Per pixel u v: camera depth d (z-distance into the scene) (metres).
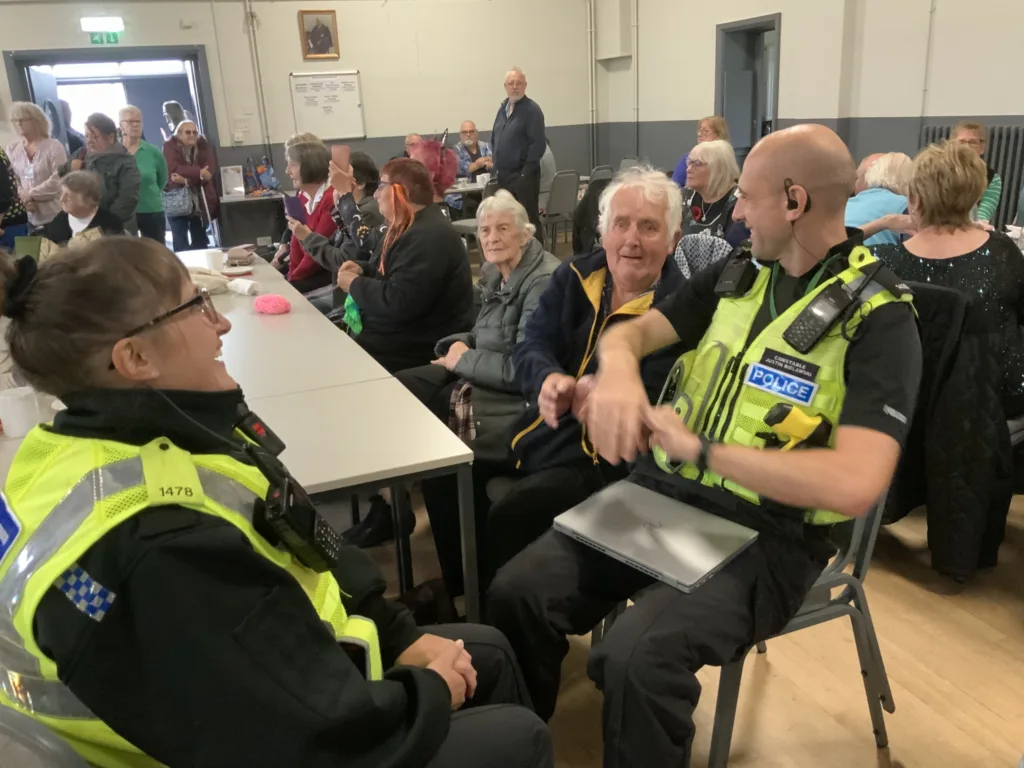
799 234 1.36
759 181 1.36
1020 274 2.20
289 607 0.84
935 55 5.17
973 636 2.06
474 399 2.26
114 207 5.63
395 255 2.84
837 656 2.01
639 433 1.29
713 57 7.23
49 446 0.87
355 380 2.12
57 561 0.77
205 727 0.79
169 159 7.33
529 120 6.76
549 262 2.33
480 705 1.28
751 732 1.77
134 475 0.82
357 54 8.20
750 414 1.37
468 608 1.75
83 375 0.85
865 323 1.29
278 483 0.93
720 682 1.43
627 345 1.53
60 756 0.75
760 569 1.38
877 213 3.19
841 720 1.79
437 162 5.03
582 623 1.54
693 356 1.53
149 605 0.77
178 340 0.89
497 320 2.35
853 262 1.33
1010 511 2.70
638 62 8.39
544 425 1.95
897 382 1.23
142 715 0.78
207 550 0.79
